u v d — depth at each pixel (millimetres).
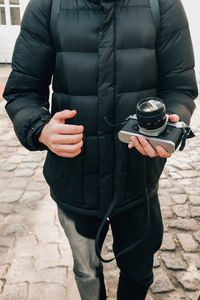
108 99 1254
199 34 8953
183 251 2572
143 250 1504
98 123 1291
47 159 1475
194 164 4078
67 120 1325
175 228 2844
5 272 2357
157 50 1331
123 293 1652
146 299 2150
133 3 1222
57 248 2594
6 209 3096
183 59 1322
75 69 1241
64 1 1215
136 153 1346
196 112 6293
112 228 1553
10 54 10156
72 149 1096
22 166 3992
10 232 2764
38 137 1220
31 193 3381
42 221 2920
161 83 1401
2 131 5207
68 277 2318
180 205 3182
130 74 1258
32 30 1270
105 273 2354
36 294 2182
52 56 1321
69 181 1394
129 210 1463
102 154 1315
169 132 1112
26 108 1296
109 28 1190
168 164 4051
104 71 1222
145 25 1233
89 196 1400
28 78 1328
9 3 9750
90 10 1206
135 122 1175
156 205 1526
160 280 2287
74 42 1221
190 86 1365
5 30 9859
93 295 1648
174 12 1260
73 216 1471
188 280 2293
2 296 2162
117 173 1307
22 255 2520
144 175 1338
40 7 1237
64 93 1316
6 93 1371
